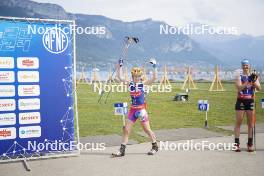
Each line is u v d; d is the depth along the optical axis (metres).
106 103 17.14
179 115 13.20
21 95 6.55
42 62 6.67
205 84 32.16
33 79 6.62
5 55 6.40
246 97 7.19
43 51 6.66
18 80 6.51
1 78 6.40
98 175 5.84
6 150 6.50
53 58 6.75
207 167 6.25
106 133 9.68
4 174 5.96
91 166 6.37
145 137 8.91
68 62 6.86
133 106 7.05
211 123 11.31
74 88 6.96
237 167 6.24
